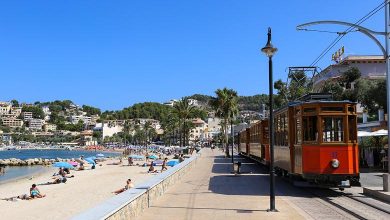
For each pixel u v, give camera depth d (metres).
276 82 69.69
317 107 17.69
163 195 17.50
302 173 18.16
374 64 74.50
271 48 13.80
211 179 25.53
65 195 30.48
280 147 22.64
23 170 77.56
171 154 102.19
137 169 58.09
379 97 49.91
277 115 23.53
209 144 153.38
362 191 19.05
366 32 17.64
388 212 13.33
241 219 11.93
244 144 51.62
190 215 12.59
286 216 12.42
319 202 15.74
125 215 10.85
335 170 17.39
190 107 119.19
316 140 17.64
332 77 69.75
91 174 50.81
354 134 17.72
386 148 32.41
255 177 26.94
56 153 182.62
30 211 23.61
